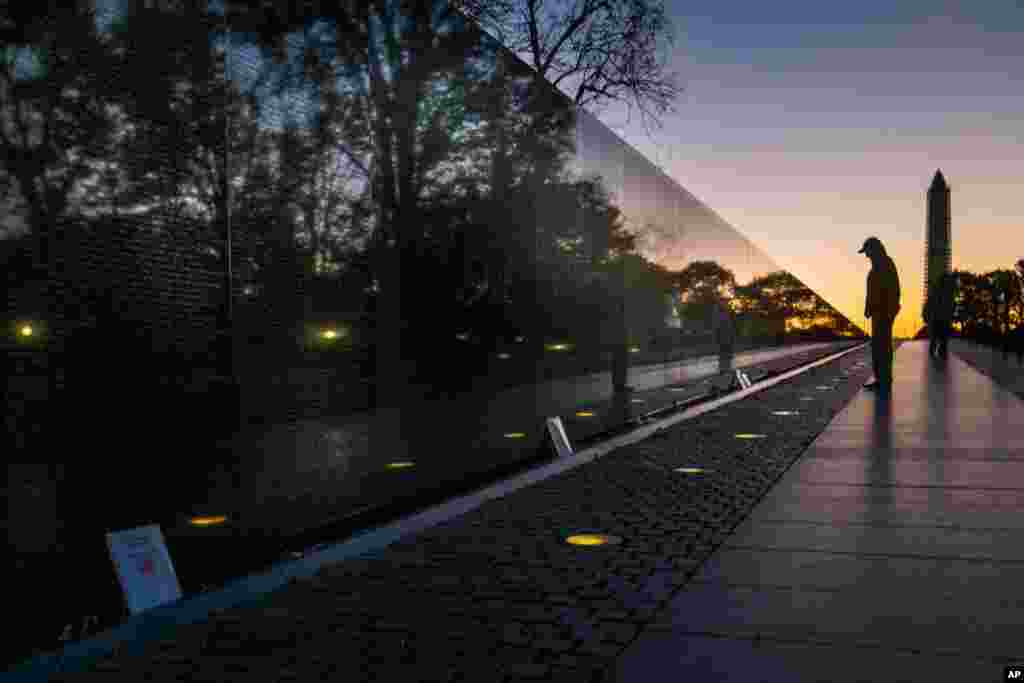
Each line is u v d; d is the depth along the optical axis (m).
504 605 3.61
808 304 34.44
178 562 4.02
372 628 3.33
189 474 4.15
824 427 9.94
